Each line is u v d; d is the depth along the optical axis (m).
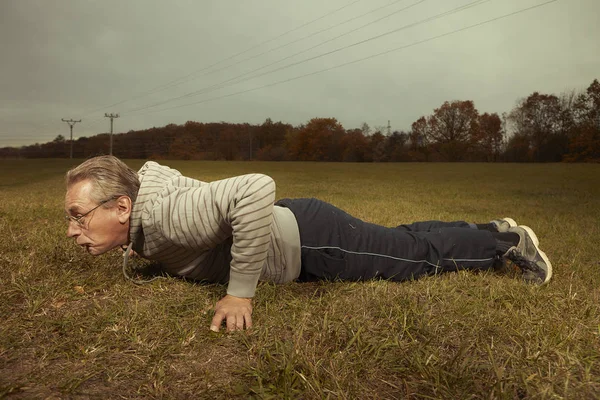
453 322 1.85
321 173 29.70
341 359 1.51
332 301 2.07
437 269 2.44
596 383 1.40
